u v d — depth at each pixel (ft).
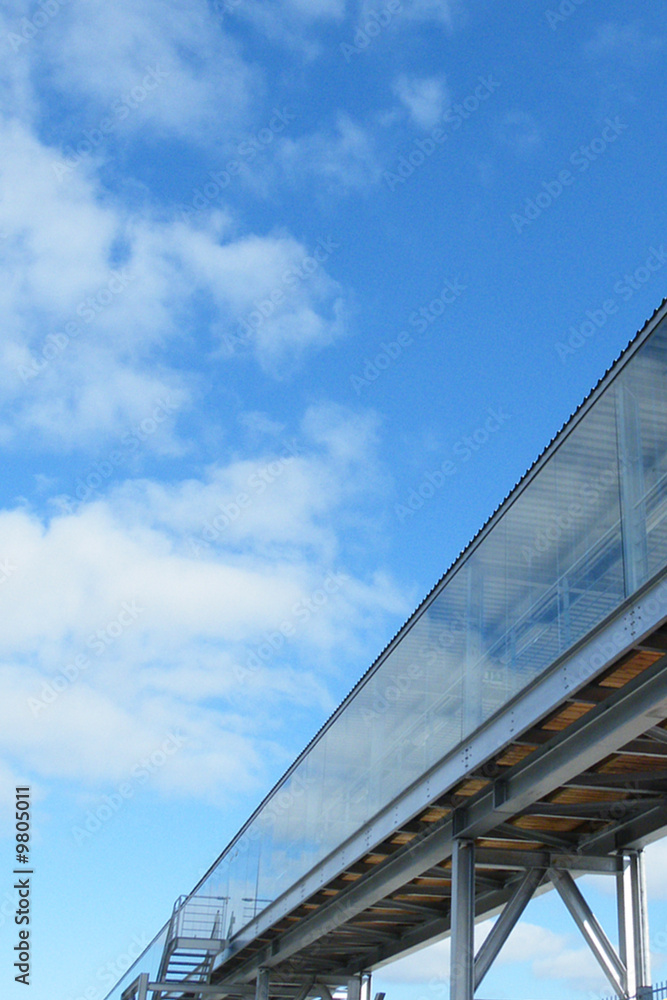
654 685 45.80
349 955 110.32
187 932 122.83
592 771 58.75
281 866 96.17
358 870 80.07
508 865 65.41
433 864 70.74
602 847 64.34
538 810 59.93
